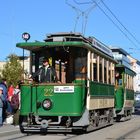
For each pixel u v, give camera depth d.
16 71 59.78
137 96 46.72
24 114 17.03
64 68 17.48
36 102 16.94
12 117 21.23
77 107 16.64
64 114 16.67
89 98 17.50
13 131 17.95
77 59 17.44
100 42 20.00
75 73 17.45
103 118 20.89
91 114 18.34
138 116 33.69
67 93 16.72
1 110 19.88
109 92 21.81
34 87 17.02
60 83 16.81
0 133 17.09
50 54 17.55
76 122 16.89
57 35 17.53
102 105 20.05
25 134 16.80
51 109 16.80
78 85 16.66
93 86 18.16
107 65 21.19
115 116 24.78
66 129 16.70
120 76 27.25
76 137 15.93
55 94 16.80
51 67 17.22
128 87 28.95
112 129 20.06
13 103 20.16
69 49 17.38
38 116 16.92
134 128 20.78
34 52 17.84
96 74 18.73
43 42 17.20
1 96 19.77
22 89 17.17
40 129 16.84
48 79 17.12
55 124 16.91
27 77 17.44
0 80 20.47
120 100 25.95
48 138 15.43
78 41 17.12
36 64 17.78
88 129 17.67
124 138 15.82
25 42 17.42
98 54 19.05
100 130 19.44
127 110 28.75
